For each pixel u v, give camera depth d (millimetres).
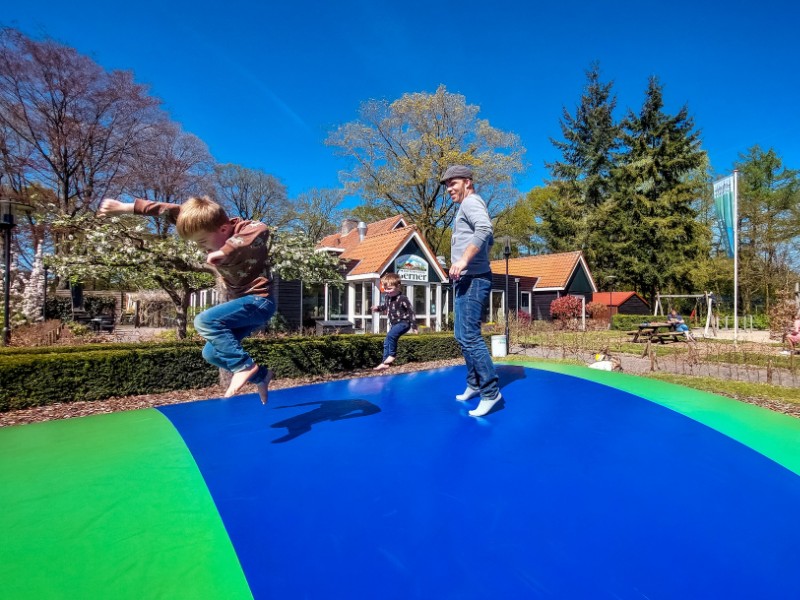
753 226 26562
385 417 2746
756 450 2270
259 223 2258
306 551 1394
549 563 1360
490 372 2861
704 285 26906
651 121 27500
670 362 9547
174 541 1416
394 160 23891
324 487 1793
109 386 5688
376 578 1286
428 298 15922
